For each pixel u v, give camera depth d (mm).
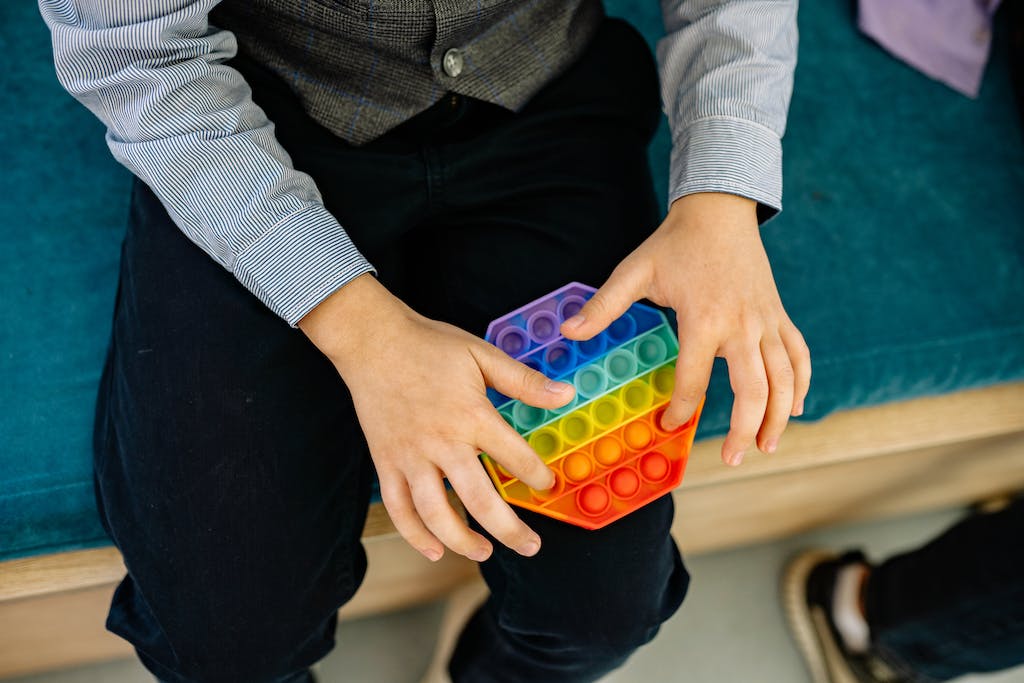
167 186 549
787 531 1074
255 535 582
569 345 594
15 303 743
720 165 600
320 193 623
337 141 649
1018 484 1079
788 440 823
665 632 1039
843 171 882
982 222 876
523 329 597
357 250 584
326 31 584
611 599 616
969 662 895
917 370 810
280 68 619
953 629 858
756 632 1049
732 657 1035
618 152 692
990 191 894
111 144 564
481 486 521
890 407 846
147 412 576
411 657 989
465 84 625
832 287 832
